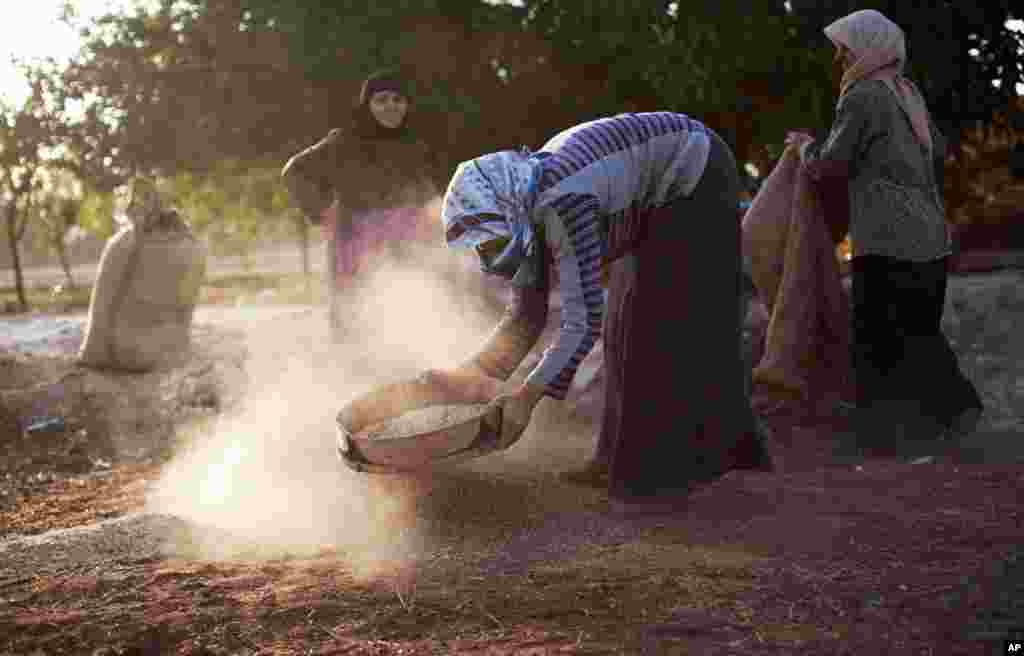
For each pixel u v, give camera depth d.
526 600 2.91
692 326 3.62
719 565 3.18
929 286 4.89
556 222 3.29
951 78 10.55
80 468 6.05
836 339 5.22
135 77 14.34
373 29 12.27
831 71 11.41
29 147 16.17
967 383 4.98
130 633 2.73
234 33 13.49
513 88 13.46
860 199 4.92
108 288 8.04
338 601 2.93
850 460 4.79
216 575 3.23
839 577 3.06
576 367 3.38
